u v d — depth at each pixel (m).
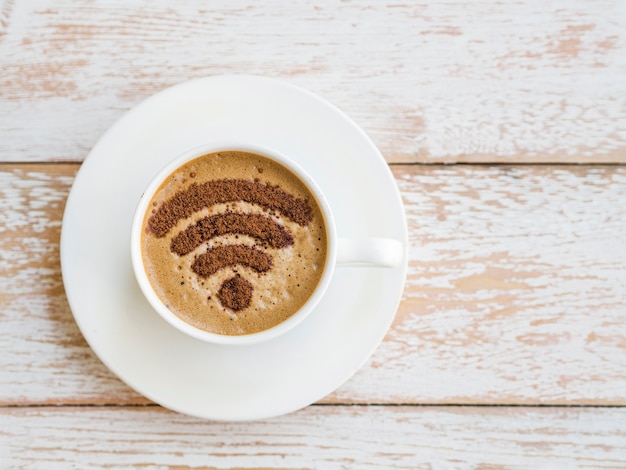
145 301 0.45
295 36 0.49
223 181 0.44
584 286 0.48
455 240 0.48
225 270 0.43
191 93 0.45
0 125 0.48
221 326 0.43
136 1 0.49
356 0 0.49
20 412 0.47
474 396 0.48
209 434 0.48
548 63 0.49
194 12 0.49
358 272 0.45
